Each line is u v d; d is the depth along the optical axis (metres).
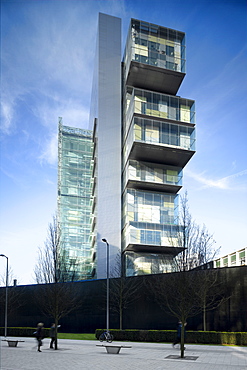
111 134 53.41
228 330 27.44
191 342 26.03
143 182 47.31
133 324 32.91
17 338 33.25
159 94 48.53
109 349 20.55
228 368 14.87
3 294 40.84
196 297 27.86
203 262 30.50
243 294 27.42
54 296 28.72
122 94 55.34
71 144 63.97
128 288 33.94
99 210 50.28
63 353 20.80
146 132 46.31
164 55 49.66
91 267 56.16
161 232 45.56
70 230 58.91
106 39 56.59
